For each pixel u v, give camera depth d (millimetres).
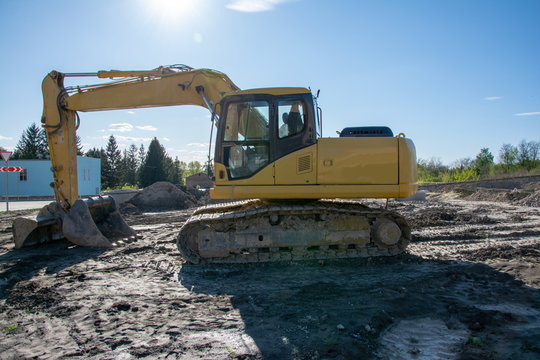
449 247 7277
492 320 3885
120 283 5215
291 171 6039
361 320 3898
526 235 8312
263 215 6188
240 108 6246
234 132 6246
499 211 12617
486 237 8180
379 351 3354
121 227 8719
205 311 4188
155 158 67875
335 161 6012
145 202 16547
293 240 6191
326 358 3158
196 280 5367
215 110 6504
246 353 3225
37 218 7531
